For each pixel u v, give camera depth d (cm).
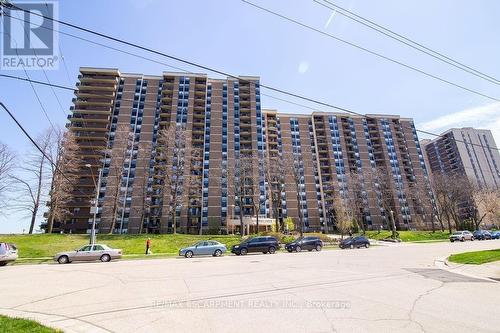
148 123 7856
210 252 2661
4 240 3481
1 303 827
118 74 8400
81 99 8006
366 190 7894
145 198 6369
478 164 12288
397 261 1777
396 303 755
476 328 562
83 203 6781
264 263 1725
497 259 1612
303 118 10244
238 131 8250
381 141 10319
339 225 5997
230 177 5975
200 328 585
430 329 557
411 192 8512
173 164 5344
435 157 13538
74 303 812
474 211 7506
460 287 965
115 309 740
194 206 7231
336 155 9744
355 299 799
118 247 3591
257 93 8906
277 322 609
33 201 4147
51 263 2253
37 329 561
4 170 3956
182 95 8375
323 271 1346
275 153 9344
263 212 7506
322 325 585
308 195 8981
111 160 7050
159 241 3916
